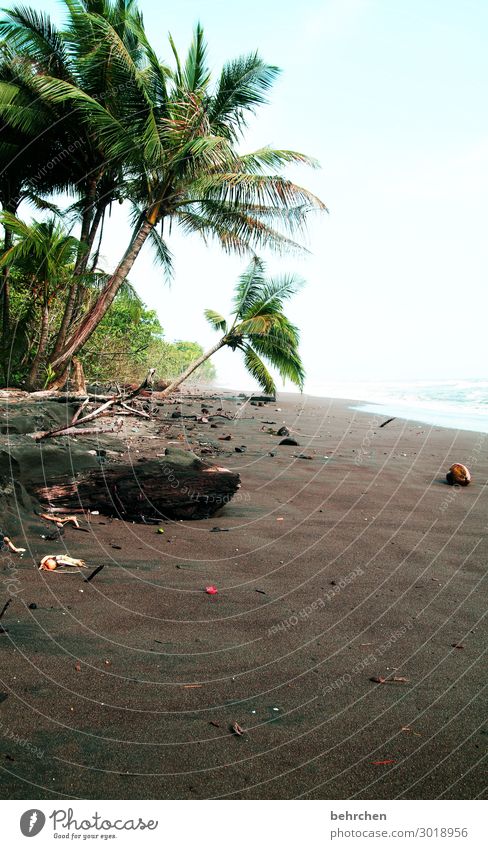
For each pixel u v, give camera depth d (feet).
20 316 56.75
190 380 135.03
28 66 50.80
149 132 46.55
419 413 66.64
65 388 51.85
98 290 62.90
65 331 54.65
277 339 53.62
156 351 85.92
